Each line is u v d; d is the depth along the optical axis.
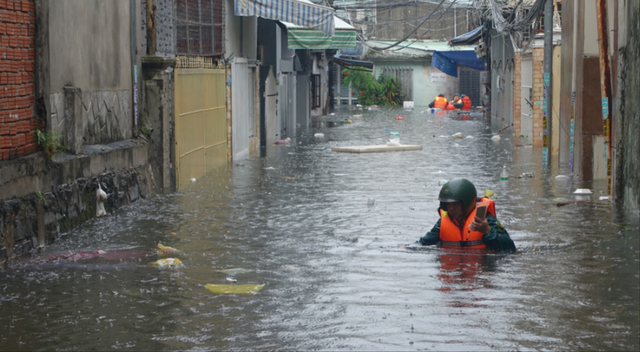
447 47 52.78
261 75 22.58
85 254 7.62
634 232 8.66
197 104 14.96
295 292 6.03
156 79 12.37
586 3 13.98
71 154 9.23
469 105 49.06
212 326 5.16
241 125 19.23
